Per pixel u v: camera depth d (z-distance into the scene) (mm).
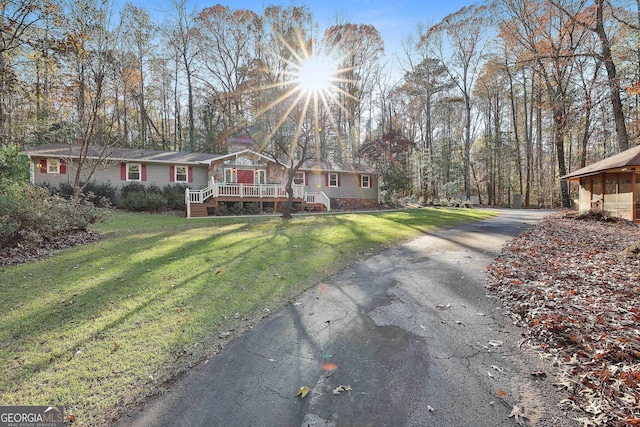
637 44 12586
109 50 12359
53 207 8484
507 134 33125
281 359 3006
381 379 2689
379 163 27000
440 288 4891
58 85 13383
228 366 2893
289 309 4148
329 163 24672
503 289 4719
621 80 11664
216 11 24188
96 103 12133
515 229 10719
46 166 15914
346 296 4590
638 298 3955
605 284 4543
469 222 13031
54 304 4180
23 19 8102
